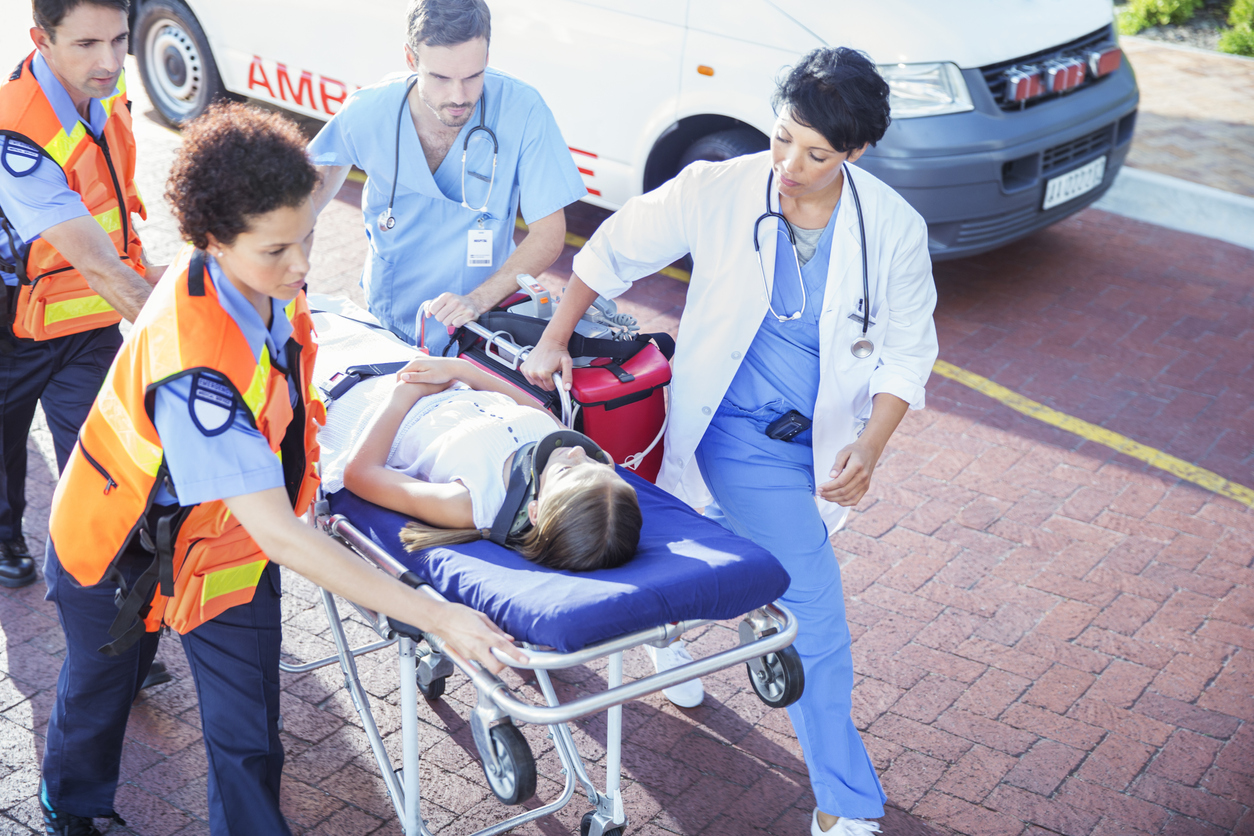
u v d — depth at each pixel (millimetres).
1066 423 4855
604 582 2043
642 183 5629
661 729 3211
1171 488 4469
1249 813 3025
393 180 3156
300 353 2096
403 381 2750
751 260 2637
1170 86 8938
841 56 2312
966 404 4965
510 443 2465
